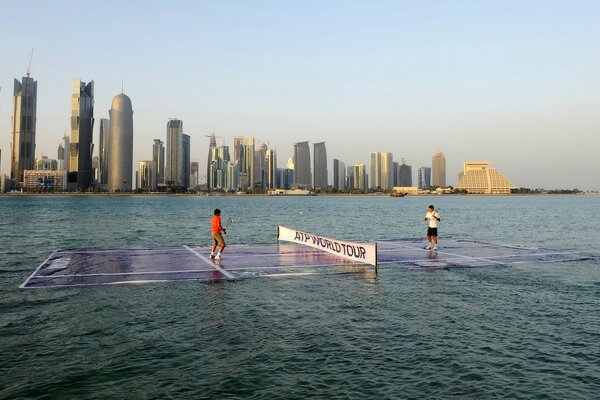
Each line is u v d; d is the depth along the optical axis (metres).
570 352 8.47
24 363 7.81
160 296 12.53
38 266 18.08
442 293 13.12
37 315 10.66
